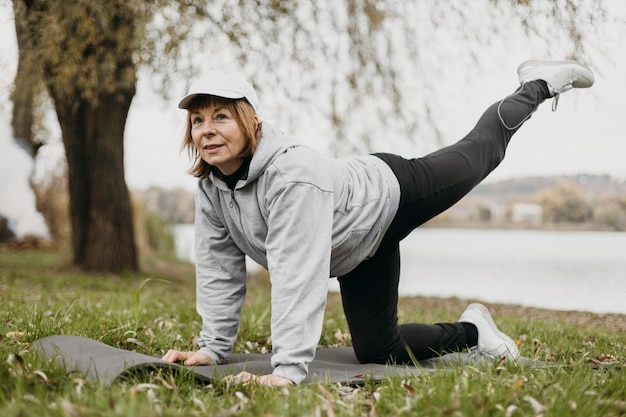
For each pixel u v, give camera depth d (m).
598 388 2.39
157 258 15.74
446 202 2.95
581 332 4.63
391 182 2.79
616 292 10.33
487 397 2.03
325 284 2.53
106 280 8.94
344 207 2.66
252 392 2.23
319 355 3.37
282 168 2.51
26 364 2.33
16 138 15.95
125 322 3.79
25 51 8.72
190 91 2.51
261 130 2.59
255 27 8.45
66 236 18.17
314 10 8.65
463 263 15.73
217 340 2.89
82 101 9.76
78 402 1.98
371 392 2.43
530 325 4.76
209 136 2.51
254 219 2.63
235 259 2.91
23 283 7.81
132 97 9.94
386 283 2.98
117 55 8.36
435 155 2.99
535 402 2.08
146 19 7.48
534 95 3.52
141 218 16.72
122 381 2.24
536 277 12.51
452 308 7.25
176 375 2.34
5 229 17.53
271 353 3.50
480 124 3.28
